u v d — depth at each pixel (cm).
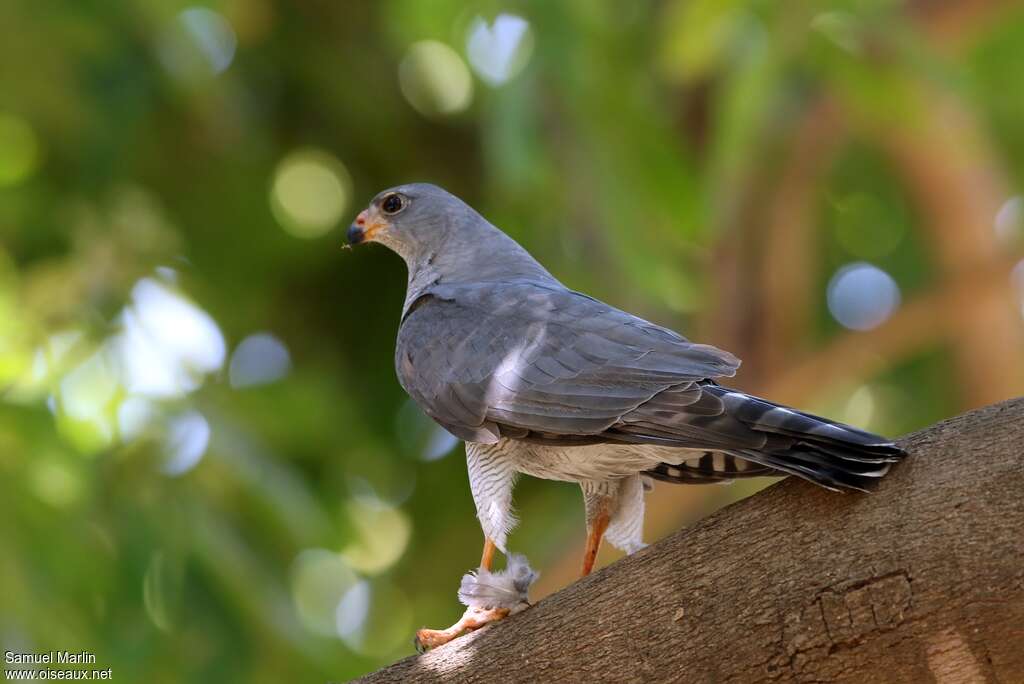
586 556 766
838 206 1694
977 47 1483
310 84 1498
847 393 1550
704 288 1435
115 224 1309
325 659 1112
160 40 1258
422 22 1198
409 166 1555
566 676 614
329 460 1392
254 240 1487
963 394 1531
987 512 541
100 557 1064
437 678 643
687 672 589
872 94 1145
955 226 1460
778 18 1077
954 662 543
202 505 1106
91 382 1136
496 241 915
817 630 561
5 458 1052
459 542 1428
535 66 1127
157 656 1069
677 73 1125
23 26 1229
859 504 566
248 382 1335
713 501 1422
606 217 1153
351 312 1546
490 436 716
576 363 694
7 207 1315
